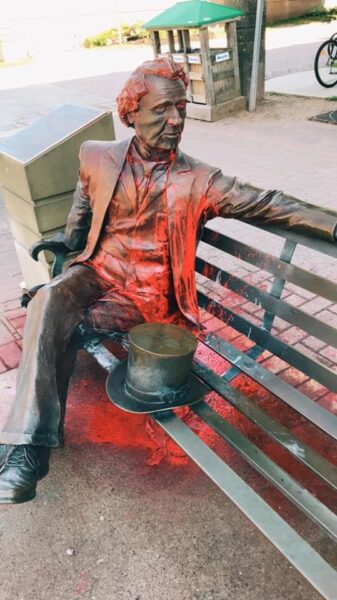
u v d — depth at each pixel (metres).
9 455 1.83
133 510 2.09
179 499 2.12
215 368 2.84
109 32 20.92
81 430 2.49
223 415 2.53
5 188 3.15
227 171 5.91
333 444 2.33
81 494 2.17
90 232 2.29
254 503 1.61
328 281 1.92
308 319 2.06
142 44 20.20
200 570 1.85
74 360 2.23
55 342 2.08
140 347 1.89
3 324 3.39
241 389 2.69
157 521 2.04
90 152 2.20
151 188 2.05
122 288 2.27
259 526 1.55
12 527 2.05
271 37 17.02
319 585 1.40
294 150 6.50
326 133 7.11
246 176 5.69
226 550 1.92
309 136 7.04
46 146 2.79
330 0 23.94
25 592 1.82
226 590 1.79
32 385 1.91
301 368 2.15
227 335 3.11
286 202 1.92
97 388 2.75
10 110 9.96
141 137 1.96
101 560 1.91
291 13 20.94
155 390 1.94
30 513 2.10
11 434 1.82
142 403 1.93
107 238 2.26
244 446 1.88
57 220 2.96
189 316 2.22
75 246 2.65
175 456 2.31
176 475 2.23
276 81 10.62
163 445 2.35
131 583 1.83
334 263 3.84
